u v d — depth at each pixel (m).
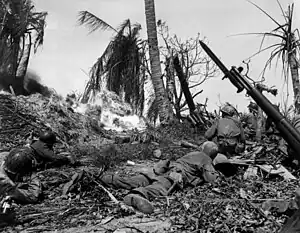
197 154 7.69
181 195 6.87
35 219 5.82
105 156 9.84
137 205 6.12
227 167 7.90
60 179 7.48
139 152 11.00
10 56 19.86
